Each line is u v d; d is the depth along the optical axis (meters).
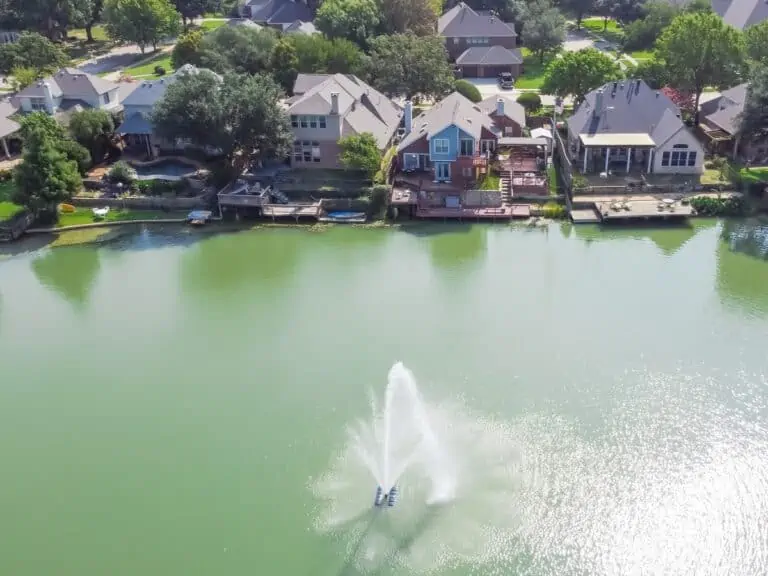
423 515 33.47
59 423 41.38
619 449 36.66
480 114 74.31
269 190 68.06
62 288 57.09
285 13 129.00
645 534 32.00
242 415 40.97
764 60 74.94
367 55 97.75
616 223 62.44
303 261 59.19
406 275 55.88
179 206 69.25
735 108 73.75
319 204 66.31
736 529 32.03
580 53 82.62
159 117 68.62
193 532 33.62
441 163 68.25
